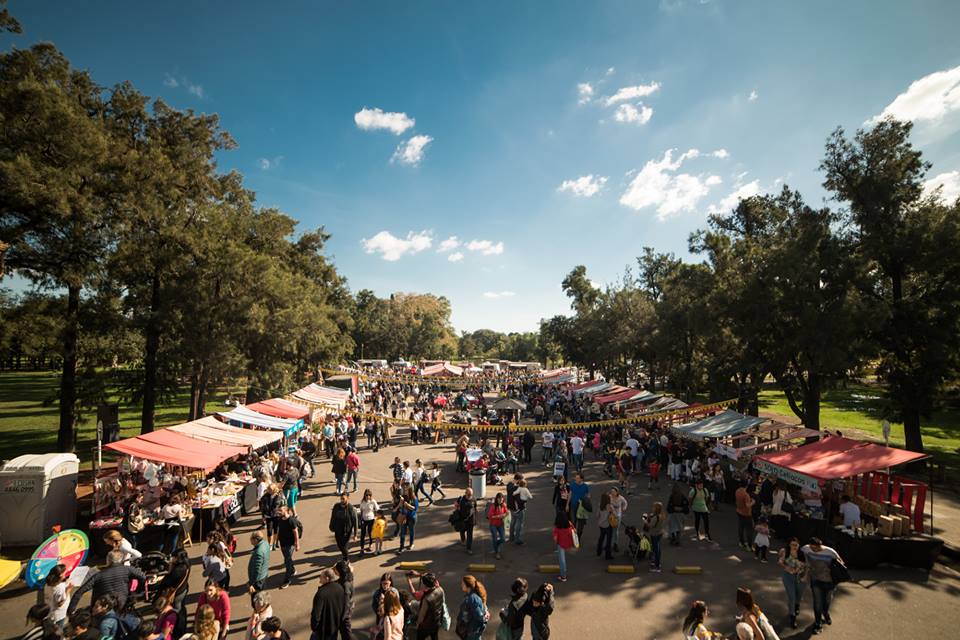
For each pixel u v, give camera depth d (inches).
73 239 689.6
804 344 799.7
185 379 987.3
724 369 1063.0
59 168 647.8
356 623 346.0
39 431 1049.5
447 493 666.8
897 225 828.6
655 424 895.7
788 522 505.0
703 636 250.2
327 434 878.4
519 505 489.7
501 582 407.8
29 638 246.8
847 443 515.5
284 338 1171.3
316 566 435.2
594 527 546.3
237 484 592.4
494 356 4938.5
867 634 333.1
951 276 801.6
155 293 906.1
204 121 960.3
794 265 810.8
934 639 327.6
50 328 746.2
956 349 784.9
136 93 882.8
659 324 1457.9
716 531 527.8
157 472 576.7
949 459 861.2
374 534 460.4
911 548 432.8
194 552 468.1
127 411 1346.0
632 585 403.2
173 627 269.1
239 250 937.5
